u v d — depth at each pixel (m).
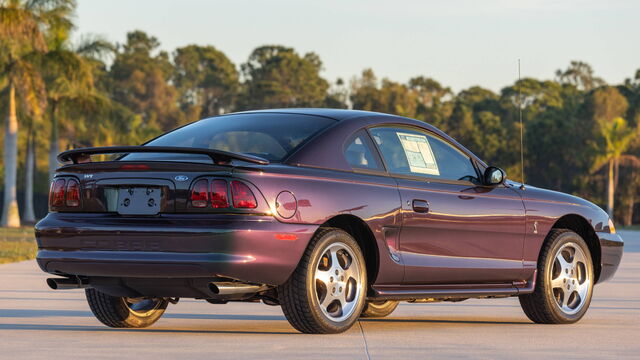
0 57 66.12
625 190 143.62
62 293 18.11
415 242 12.20
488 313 14.98
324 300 11.48
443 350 10.61
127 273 10.97
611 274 14.70
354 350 10.51
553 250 13.64
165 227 10.77
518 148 156.75
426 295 12.36
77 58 67.19
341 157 11.73
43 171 119.62
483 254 12.91
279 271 10.93
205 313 14.72
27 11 61.88
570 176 156.00
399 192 12.04
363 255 12.09
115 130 76.62
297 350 10.47
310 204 11.16
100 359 9.84
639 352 10.61
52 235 11.39
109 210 11.17
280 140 11.69
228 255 10.62
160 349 10.55
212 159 10.91
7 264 27.53
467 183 12.95
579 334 12.29
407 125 12.66
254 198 10.79
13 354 10.18
